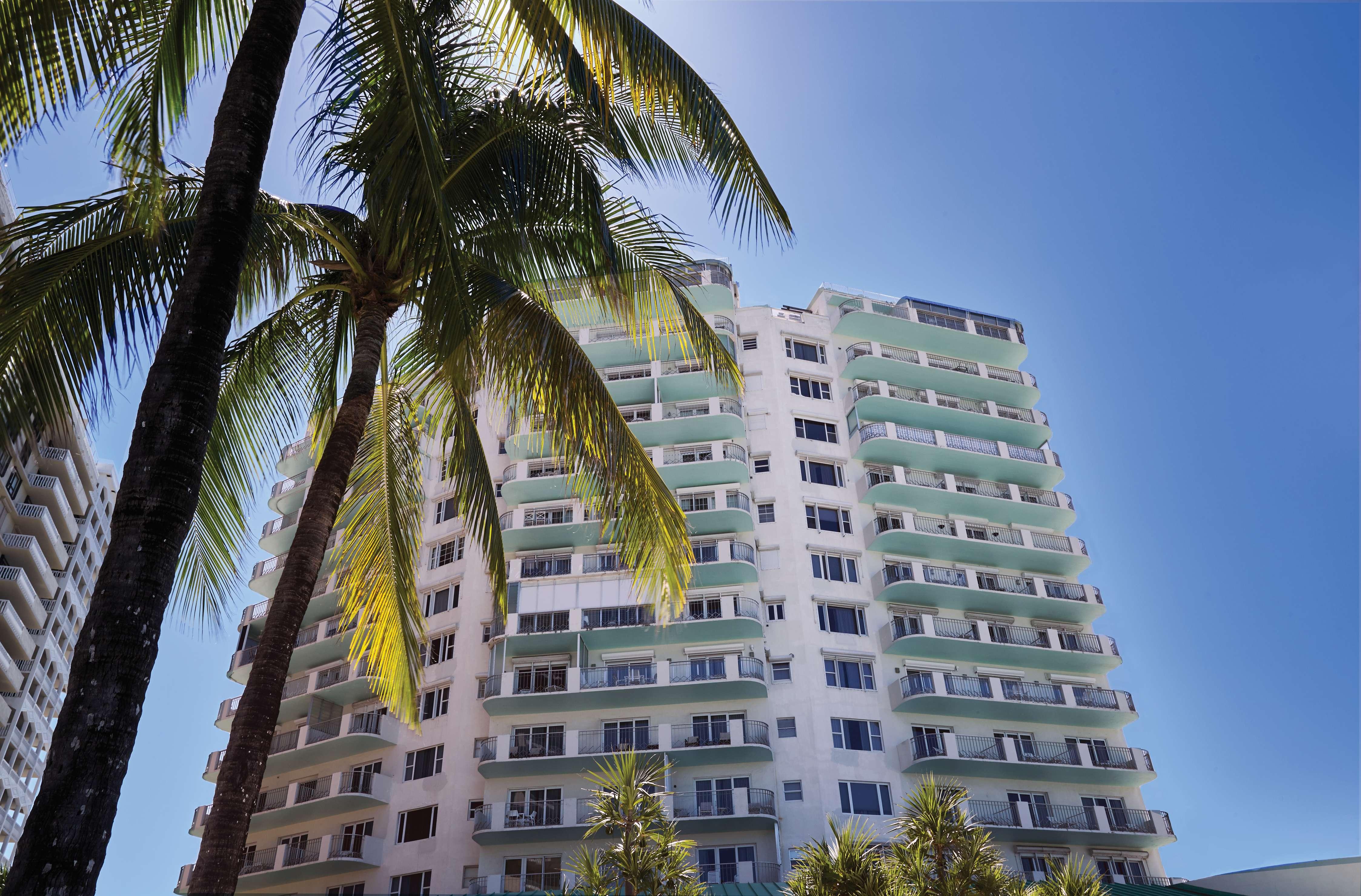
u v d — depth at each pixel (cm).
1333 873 3438
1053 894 1645
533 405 1191
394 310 1137
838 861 1396
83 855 466
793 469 4878
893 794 4038
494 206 1075
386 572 1263
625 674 4194
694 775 4028
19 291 907
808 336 5428
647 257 1321
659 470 4766
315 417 1362
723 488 4675
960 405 5425
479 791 4116
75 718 495
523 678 4366
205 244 634
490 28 1111
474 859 3953
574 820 3831
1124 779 4391
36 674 6291
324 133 1033
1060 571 5038
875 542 4697
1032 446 5534
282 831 4581
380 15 904
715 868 3800
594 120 1094
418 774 4284
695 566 4366
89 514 6800
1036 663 4619
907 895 1393
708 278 5484
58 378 895
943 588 4559
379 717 4447
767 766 4028
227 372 1234
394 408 1377
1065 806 4278
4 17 818
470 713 4306
